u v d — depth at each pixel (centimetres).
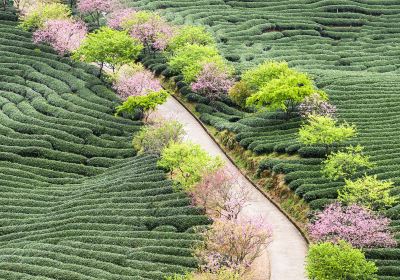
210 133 7512
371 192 5038
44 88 8619
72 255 4994
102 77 8888
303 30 11006
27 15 9956
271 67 7625
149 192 5981
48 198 6303
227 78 8225
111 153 7144
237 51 9850
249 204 5503
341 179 5809
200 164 5616
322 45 10381
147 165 6606
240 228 4603
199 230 5231
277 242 5284
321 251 4222
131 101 7481
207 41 9275
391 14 11969
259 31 10831
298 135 6750
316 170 6025
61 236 5394
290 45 10431
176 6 11981
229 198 5281
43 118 7875
